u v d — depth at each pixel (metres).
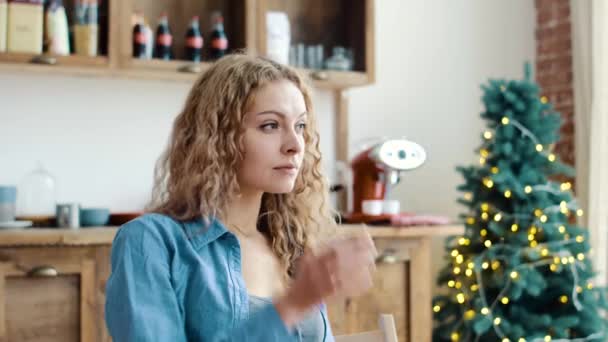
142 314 1.15
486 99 3.59
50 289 2.76
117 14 3.16
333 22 3.70
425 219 3.39
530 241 3.46
